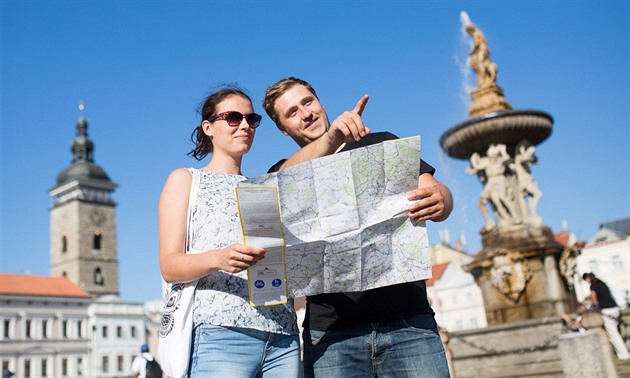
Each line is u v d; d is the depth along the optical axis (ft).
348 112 9.87
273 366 10.45
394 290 10.83
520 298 43.96
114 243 348.38
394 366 10.73
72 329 231.50
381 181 9.95
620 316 36.70
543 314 43.19
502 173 47.03
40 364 218.59
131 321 247.70
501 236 46.06
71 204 341.41
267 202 9.48
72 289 240.12
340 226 9.77
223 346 9.96
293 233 9.73
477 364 39.96
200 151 12.53
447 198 10.26
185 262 9.68
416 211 9.93
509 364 38.91
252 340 10.18
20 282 227.20
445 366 10.83
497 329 39.91
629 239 210.79
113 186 361.30
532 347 37.81
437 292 237.04
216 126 11.62
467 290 234.38
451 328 233.76
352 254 9.80
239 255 9.14
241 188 9.37
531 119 46.26
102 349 235.81
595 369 28.19
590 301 36.88
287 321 10.66
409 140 9.89
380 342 10.73
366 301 10.80
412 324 10.78
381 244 9.96
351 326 10.87
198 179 10.89
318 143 10.36
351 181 9.85
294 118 11.91
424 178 10.73
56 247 344.69
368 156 9.91
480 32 51.31
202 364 9.90
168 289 10.54
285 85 12.02
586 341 28.55
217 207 10.69
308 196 9.78
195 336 10.02
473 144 47.88
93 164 368.68
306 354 11.44
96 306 238.07
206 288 10.22
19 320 217.56
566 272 44.45
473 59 50.83
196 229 10.54
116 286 342.23
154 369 45.06
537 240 44.45
